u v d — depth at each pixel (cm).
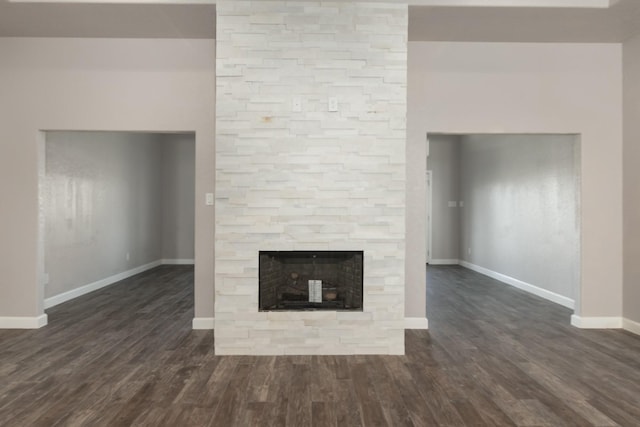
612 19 409
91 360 368
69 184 609
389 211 388
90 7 390
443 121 470
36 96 460
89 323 482
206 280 464
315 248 386
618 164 471
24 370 345
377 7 385
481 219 838
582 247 471
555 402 293
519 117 471
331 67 385
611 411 280
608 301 472
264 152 385
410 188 471
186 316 513
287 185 386
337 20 385
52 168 571
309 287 395
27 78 460
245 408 283
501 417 272
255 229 386
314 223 387
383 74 386
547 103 471
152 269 888
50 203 566
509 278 720
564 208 567
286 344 386
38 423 262
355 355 386
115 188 746
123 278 772
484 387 317
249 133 385
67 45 459
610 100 471
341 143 386
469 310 548
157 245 946
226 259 386
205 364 362
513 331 458
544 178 614
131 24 426
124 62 461
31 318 462
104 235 706
